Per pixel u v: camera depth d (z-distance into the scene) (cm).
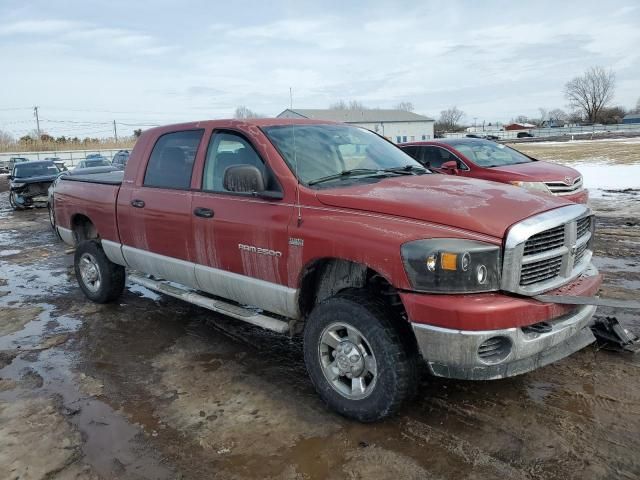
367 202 346
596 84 11175
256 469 308
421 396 378
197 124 478
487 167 934
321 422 354
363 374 346
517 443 318
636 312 513
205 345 493
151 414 374
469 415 352
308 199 372
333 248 343
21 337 537
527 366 317
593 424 334
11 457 329
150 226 500
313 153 417
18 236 1219
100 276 610
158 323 559
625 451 306
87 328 554
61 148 6456
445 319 299
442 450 316
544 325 322
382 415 335
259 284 400
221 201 427
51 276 798
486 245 304
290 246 371
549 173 884
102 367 456
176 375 434
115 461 321
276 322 402
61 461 323
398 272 312
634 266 679
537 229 312
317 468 306
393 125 7519
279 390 401
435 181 394
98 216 579
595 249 779
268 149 405
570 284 346
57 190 669
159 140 515
